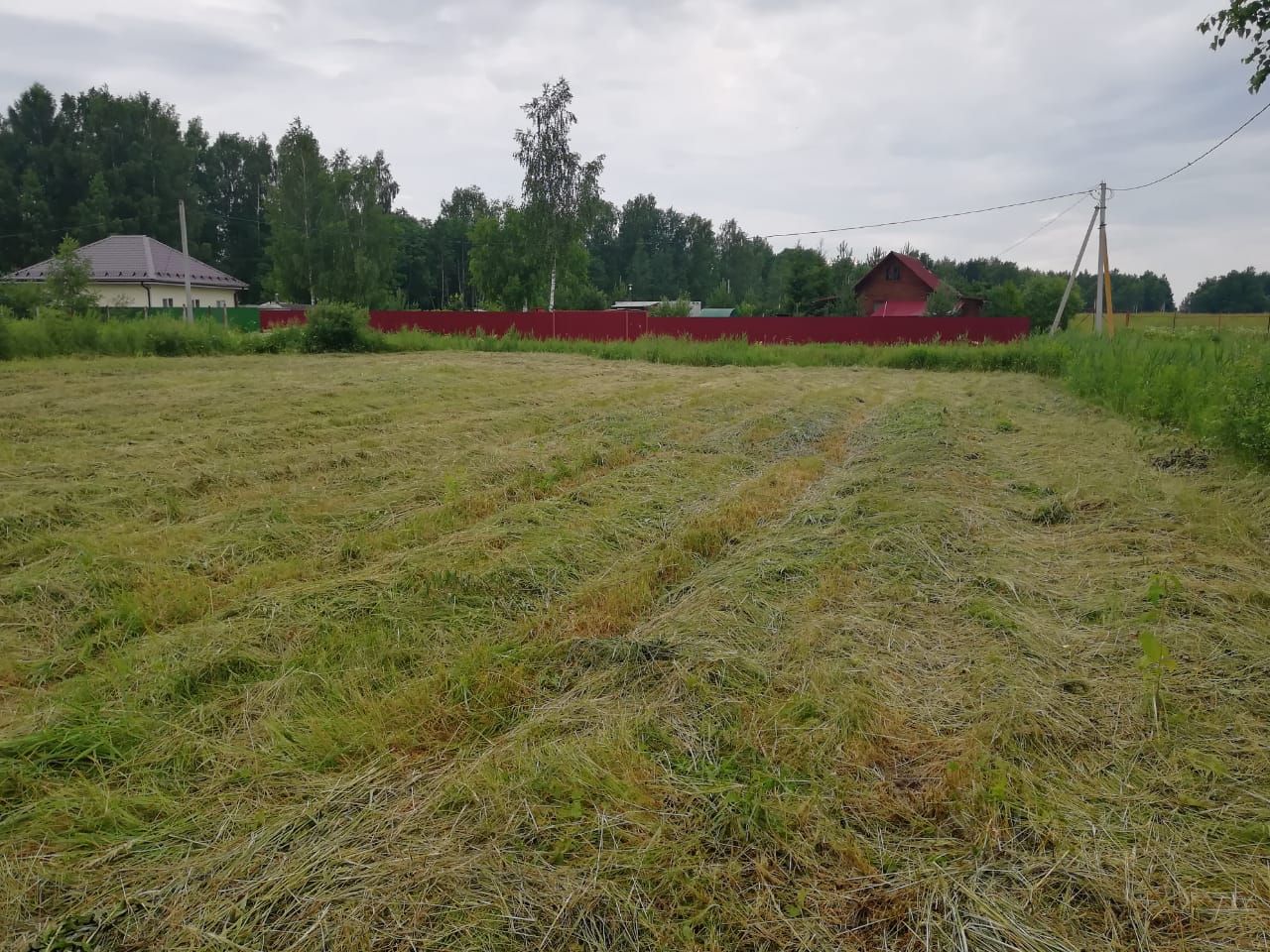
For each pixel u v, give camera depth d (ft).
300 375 43.27
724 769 7.54
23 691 9.47
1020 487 18.93
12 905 5.95
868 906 5.97
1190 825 6.81
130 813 7.08
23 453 21.01
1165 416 27.45
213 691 9.23
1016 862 6.38
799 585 12.30
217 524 15.53
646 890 6.07
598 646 10.06
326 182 135.23
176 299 108.27
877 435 27.32
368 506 16.96
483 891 6.00
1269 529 14.94
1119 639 10.44
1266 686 9.00
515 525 15.55
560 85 95.40
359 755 8.01
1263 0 19.69
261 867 6.31
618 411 31.60
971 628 10.86
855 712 8.50
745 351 68.08
